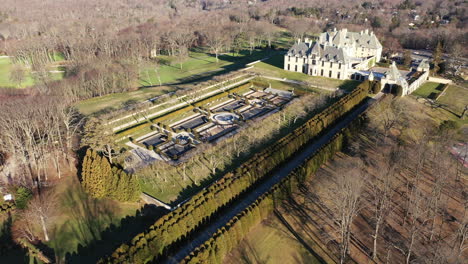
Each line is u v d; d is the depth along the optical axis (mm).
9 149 120188
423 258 74875
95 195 98500
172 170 112188
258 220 89500
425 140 121062
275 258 80375
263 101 170625
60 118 136250
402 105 156375
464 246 75750
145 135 137375
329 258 80500
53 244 85375
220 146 127062
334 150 119500
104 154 116625
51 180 109188
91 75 178750
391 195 98250
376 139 130250
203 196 89562
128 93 177875
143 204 99250
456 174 105062
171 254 81125
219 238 76938
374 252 79562
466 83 197125
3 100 137750
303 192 102375
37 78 194875
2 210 93812
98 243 86125
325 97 164875
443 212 87875
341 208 78000
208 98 170500
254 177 102750
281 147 114625
